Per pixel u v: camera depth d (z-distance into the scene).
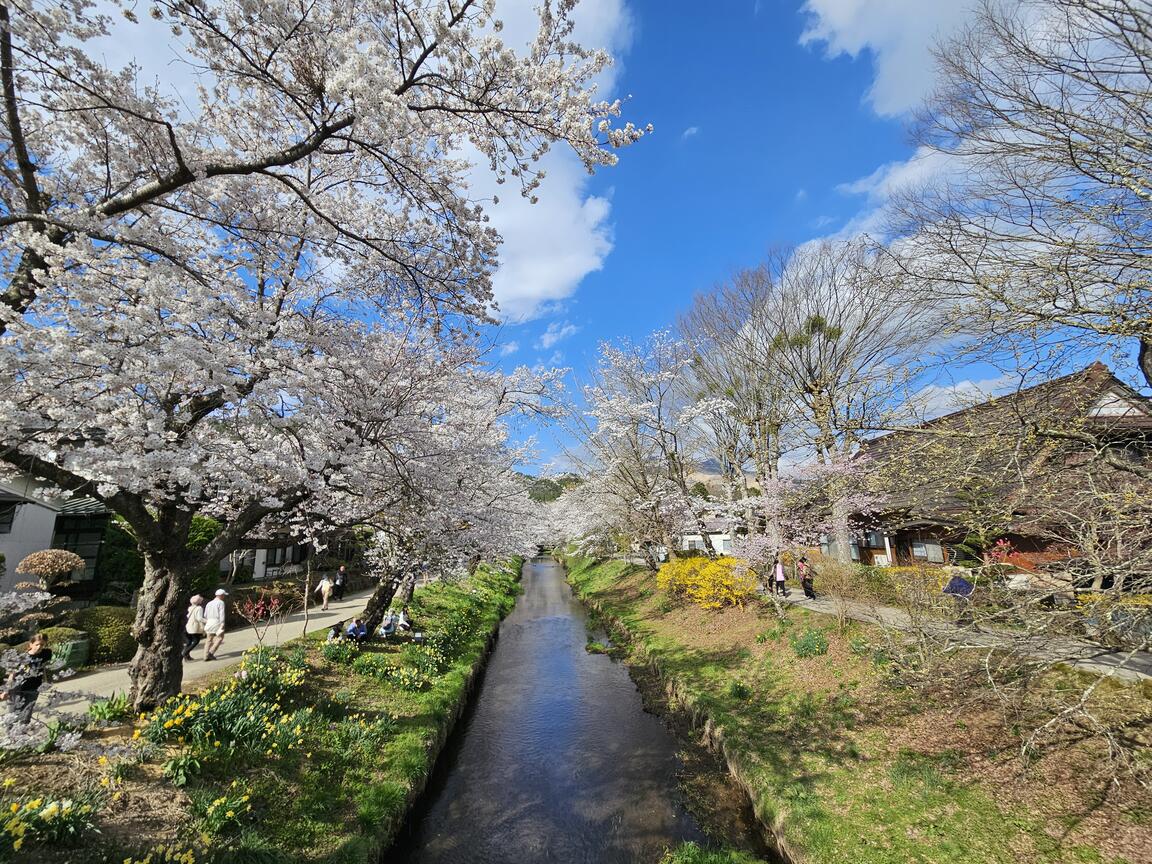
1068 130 6.10
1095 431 5.91
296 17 4.70
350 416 7.29
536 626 21.73
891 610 11.04
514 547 17.34
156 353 4.57
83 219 4.14
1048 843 5.07
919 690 7.05
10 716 4.00
